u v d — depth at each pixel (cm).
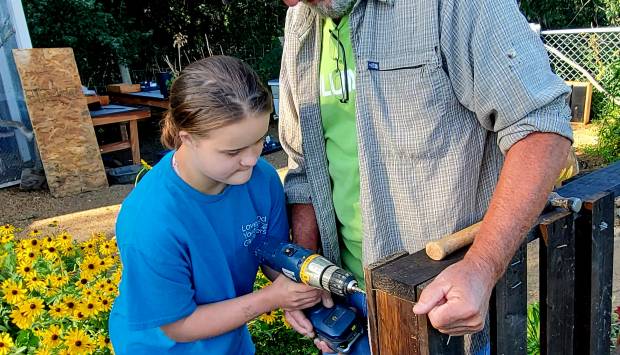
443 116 138
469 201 144
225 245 153
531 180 116
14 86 696
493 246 111
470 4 129
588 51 876
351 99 153
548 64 129
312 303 151
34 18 908
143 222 139
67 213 603
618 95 800
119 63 1074
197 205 144
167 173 143
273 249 152
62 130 666
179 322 149
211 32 1255
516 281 131
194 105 124
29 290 280
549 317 144
